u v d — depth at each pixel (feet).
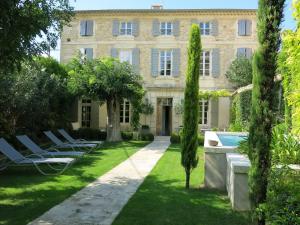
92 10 78.95
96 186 25.98
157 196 23.04
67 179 28.35
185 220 18.13
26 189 24.77
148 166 35.42
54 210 19.71
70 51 80.79
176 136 61.77
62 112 62.75
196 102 25.96
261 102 14.32
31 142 36.50
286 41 15.34
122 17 79.82
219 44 77.66
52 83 55.11
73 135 68.33
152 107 76.79
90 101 80.07
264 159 14.52
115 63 61.82
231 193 20.93
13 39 19.69
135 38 79.66
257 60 14.34
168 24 79.46
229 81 76.33
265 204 13.93
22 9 20.81
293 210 13.62
